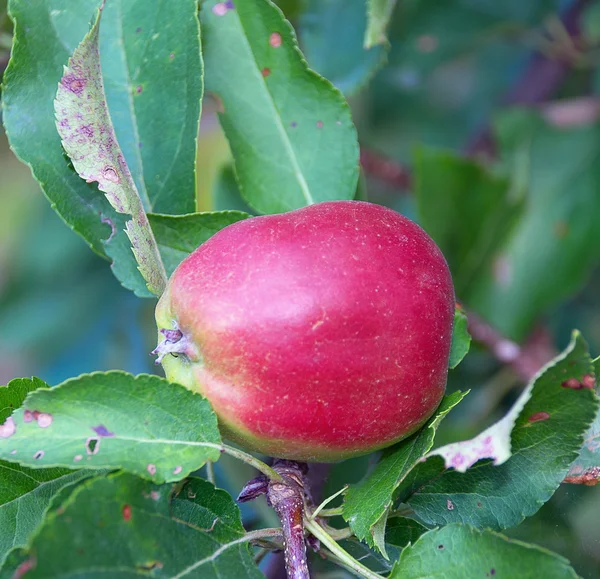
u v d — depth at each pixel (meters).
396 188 0.61
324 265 0.35
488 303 0.57
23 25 0.40
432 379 0.36
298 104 0.42
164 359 0.36
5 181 0.67
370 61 0.52
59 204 0.40
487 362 0.55
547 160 0.59
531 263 0.57
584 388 0.34
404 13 0.61
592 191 0.58
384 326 0.35
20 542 0.37
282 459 0.38
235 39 0.42
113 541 0.33
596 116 0.60
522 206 0.55
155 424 0.35
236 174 0.42
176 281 0.36
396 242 0.36
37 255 0.64
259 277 0.35
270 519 0.45
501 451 0.34
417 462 0.35
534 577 0.34
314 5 0.53
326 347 0.34
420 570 0.35
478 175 0.54
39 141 0.40
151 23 0.41
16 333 0.64
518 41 0.63
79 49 0.38
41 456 0.34
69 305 0.64
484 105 0.69
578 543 0.43
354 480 0.45
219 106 0.42
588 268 0.58
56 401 0.35
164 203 0.41
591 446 0.38
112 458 0.34
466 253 0.56
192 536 0.35
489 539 0.34
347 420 0.35
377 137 0.68
